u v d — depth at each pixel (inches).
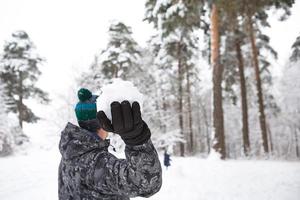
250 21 864.3
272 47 1128.8
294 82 1605.6
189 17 645.9
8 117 1095.6
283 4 698.8
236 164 620.4
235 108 1892.2
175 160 748.0
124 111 40.9
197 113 2048.5
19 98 1358.3
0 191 392.8
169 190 357.7
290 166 577.6
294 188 353.7
